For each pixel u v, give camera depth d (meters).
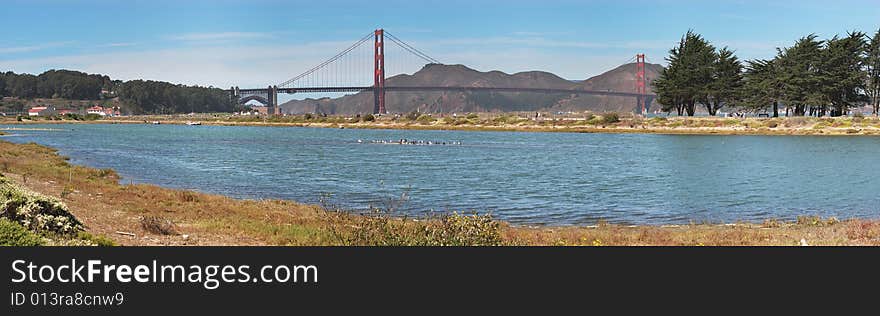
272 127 187.25
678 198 35.47
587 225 26.41
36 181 31.70
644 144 89.56
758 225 25.22
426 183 42.97
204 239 18.19
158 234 18.72
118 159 63.06
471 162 60.88
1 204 15.52
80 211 21.47
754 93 125.25
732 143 89.50
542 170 52.69
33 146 71.62
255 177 46.66
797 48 120.81
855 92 119.25
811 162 59.03
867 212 30.27
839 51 114.88
